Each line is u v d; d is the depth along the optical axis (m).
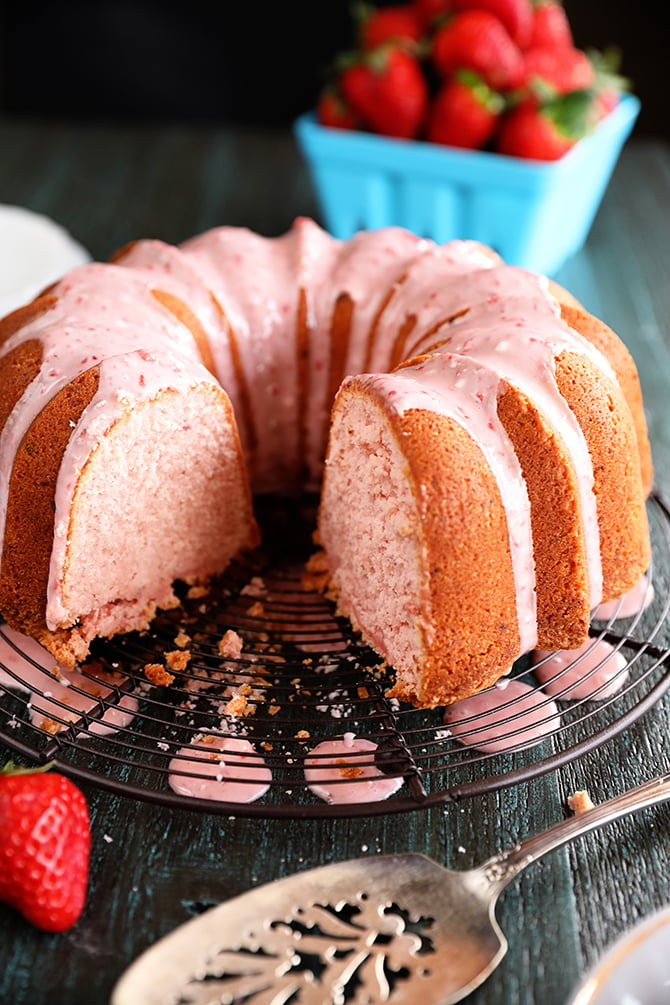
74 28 1.26
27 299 0.71
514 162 0.77
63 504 0.56
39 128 1.07
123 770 0.54
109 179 0.97
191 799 0.52
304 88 1.29
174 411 0.58
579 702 0.55
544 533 0.56
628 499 0.58
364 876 0.50
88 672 0.57
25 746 0.53
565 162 0.78
